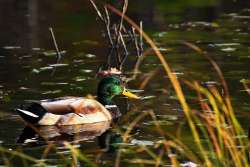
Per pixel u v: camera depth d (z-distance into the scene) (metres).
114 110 21.14
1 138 18.50
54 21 36.34
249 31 32.09
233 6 39.06
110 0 40.09
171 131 18.61
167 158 16.48
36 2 41.59
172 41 30.53
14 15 38.03
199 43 29.91
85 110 20.45
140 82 23.89
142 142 17.88
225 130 15.71
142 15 37.22
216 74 24.47
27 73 25.44
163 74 24.88
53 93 22.64
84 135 19.11
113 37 31.55
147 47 29.50
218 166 14.62
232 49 28.47
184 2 40.97
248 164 15.08
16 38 32.34
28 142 18.23
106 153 17.12
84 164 16.23
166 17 36.62
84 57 28.09
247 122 18.94
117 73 25.25
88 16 37.44
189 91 22.52
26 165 16.12
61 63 27.03
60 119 20.11
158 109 20.78
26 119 19.66
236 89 22.36
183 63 26.42
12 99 21.91
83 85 23.67
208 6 39.41
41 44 30.94
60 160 16.59
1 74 25.33
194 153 16.62
